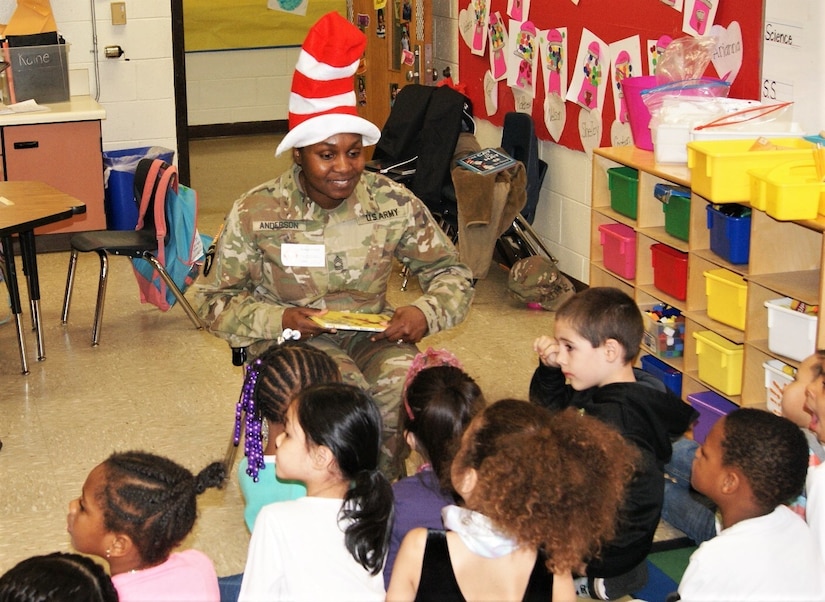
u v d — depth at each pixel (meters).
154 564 2.03
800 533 2.09
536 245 5.48
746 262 3.37
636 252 3.86
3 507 3.36
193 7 9.55
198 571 2.06
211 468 2.18
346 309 3.09
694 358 3.63
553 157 5.50
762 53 3.67
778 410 3.22
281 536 1.99
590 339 2.42
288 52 10.03
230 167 8.60
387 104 6.66
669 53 3.87
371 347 3.04
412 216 3.11
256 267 3.07
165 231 4.80
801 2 3.42
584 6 4.89
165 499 2.00
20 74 5.97
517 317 5.15
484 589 1.81
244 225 3.02
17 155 5.79
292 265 3.01
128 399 4.23
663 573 2.89
